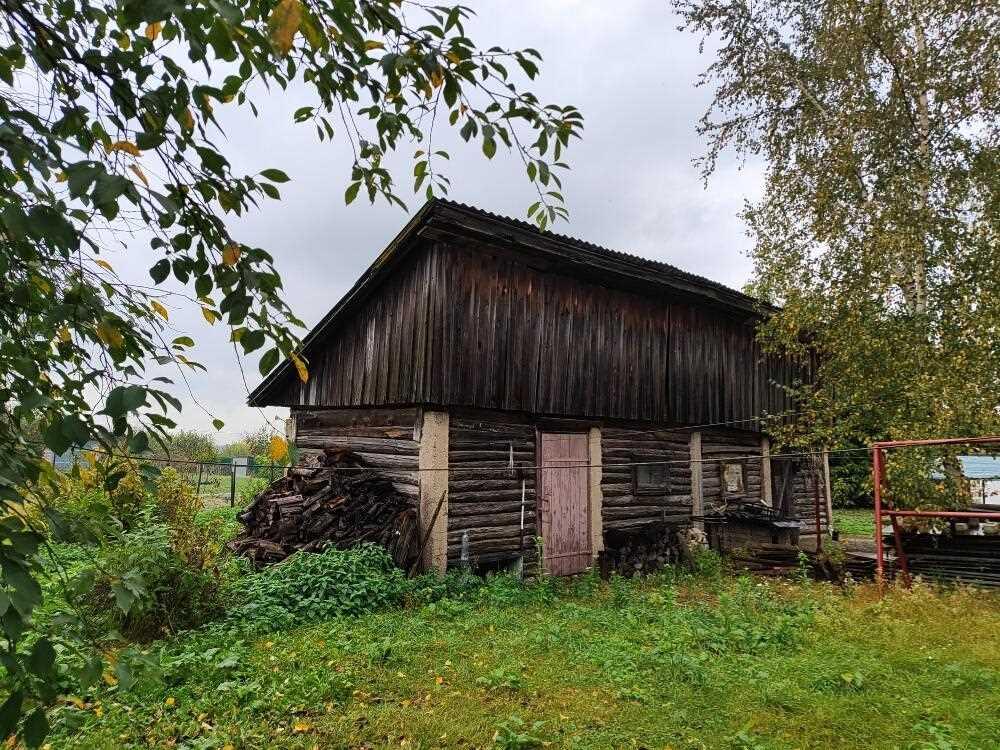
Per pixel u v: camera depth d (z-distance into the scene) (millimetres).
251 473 18938
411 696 4875
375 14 1741
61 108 1385
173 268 1562
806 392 11914
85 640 1501
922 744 3947
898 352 10172
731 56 12898
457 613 7453
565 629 6703
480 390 9508
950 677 4949
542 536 10281
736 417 13875
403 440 9602
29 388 1336
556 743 4105
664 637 6348
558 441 10750
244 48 1352
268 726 4293
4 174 1284
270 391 12688
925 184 10125
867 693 4758
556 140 2035
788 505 14836
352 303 10352
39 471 1289
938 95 10492
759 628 6531
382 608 7625
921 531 9500
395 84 1854
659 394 12266
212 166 1433
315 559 8141
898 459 9492
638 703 4719
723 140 13305
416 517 9000
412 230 8977
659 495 12234
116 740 4047
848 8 11000
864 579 9492
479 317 9602
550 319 10609
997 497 18203
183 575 6270
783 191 12125
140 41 1406
